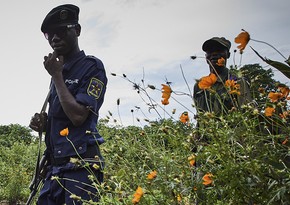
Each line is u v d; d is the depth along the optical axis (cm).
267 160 138
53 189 227
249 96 176
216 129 151
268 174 138
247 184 138
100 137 233
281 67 141
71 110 219
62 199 225
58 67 226
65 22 235
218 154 147
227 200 146
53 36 237
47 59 226
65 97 220
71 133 226
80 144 223
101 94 235
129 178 194
